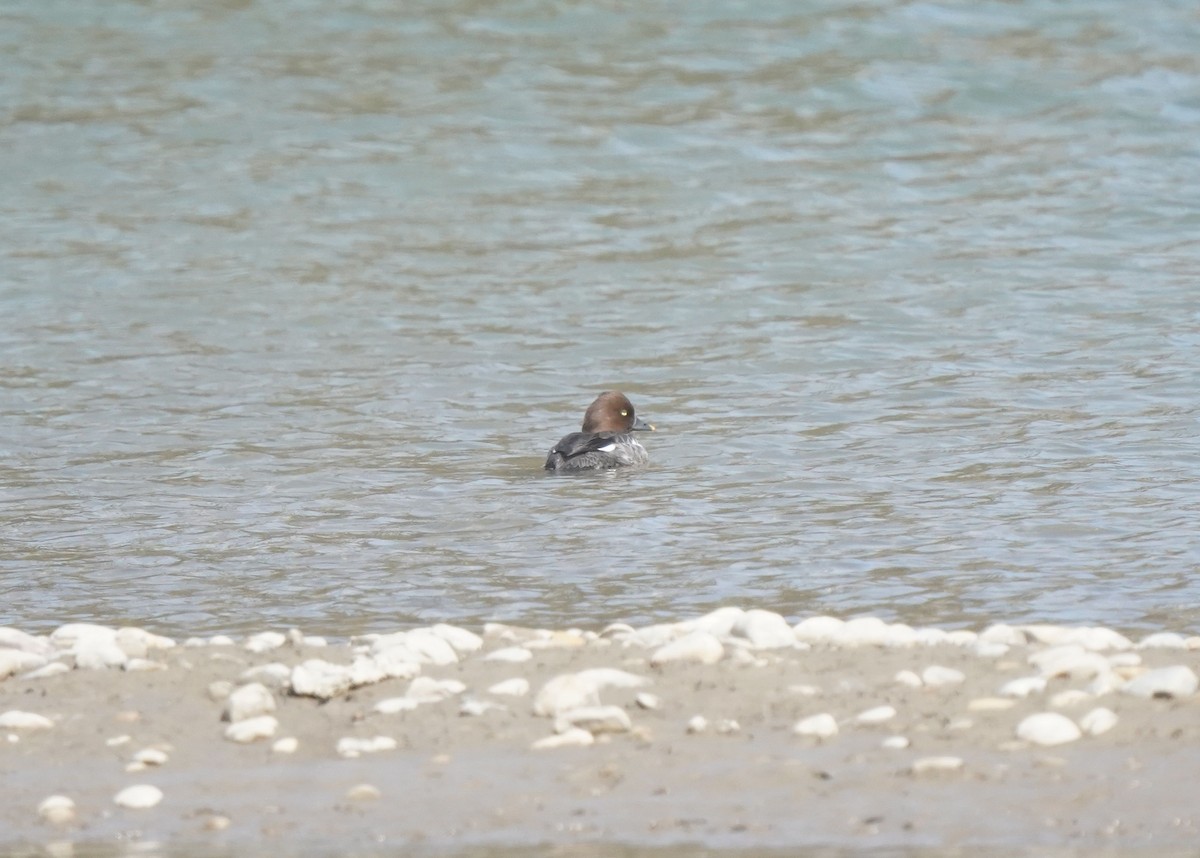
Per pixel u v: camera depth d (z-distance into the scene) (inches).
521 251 4013.3
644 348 3314.5
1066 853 975.0
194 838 1056.2
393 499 2357.3
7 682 1398.9
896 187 4466.0
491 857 1003.9
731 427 2765.7
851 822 1038.4
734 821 1048.2
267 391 3038.9
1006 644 1451.8
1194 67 5300.2
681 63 5374.0
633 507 2279.8
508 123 4936.0
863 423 2758.4
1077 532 2084.2
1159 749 1130.0
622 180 4537.4
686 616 1765.5
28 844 1053.8
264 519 2256.4
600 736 1215.6
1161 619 1704.0
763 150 4749.0
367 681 1349.7
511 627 1599.4
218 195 4392.2
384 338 3393.2
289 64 5359.3
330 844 1037.8
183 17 5753.0
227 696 1334.9
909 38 5551.2
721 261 3917.3
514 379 3122.5
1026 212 4242.1
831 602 1809.8
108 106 5014.8
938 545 2042.3
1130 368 3061.0
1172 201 4296.3
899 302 3585.1
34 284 3740.2
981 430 2679.6
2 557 2082.9
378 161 4655.5
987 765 1120.2
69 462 2603.3
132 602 1875.0
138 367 3198.8
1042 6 5812.0
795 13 5762.8
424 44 5536.4
